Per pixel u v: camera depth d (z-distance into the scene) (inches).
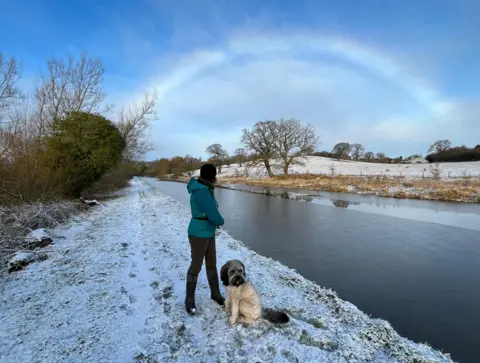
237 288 120.9
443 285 179.9
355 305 155.3
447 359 108.7
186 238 269.9
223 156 2824.8
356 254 242.2
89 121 503.2
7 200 343.6
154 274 180.9
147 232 295.4
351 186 859.4
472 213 435.5
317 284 181.8
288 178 1328.7
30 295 149.0
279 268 199.8
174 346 109.4
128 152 840.3
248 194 769.6
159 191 885.2
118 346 108.3
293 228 342.3
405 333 130.3
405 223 366.0
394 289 174.6
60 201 403.2
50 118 533.3
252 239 293.0
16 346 106.9
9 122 418.6
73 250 227.3
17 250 211.8
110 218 372.8
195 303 142.3
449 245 267.0
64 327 119.8
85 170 506.3
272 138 1523.1
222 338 113.6
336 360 102.5
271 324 121.7
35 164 389.7
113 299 145.9
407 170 1439.5
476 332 130.4
